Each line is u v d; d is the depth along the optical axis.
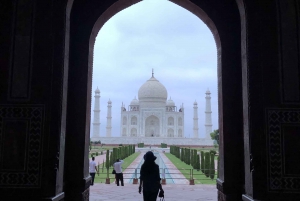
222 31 5.43
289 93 4.22
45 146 4.09
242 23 4.69
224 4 5.52
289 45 4.30
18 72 4.21
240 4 4.65
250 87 4.27
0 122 4.11
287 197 4.02
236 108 5.25
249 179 4.23
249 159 4.21
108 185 10.41
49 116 4.14
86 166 5.31
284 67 4.27
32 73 4.21
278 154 4.11
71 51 5.32
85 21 5.42
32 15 4.32
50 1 4.36
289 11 4.36
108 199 7.09
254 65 4.30
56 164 4.06
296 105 4.19
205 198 7.48
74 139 5.12
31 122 4.12
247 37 4.36
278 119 4.17
